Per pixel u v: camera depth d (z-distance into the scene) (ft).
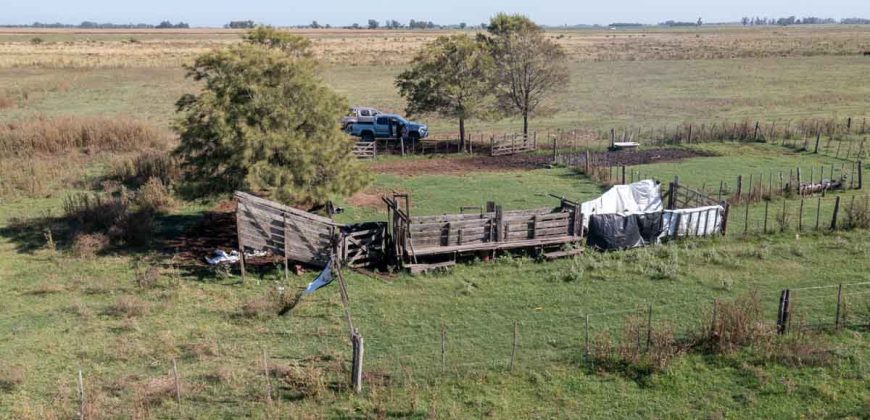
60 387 47.34
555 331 55.88
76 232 80.94
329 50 389.19
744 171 112.06
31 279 67.82
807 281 65.00
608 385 47.57
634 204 83.76
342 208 92.79
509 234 72.90
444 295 63.72
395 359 51.55
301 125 79.97
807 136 134.82
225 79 77.51
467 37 135.33
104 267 71.15
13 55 322.55
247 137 73.56
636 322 55.98
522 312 59.67
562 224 74.79
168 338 54.80
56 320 58.65
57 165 115.34
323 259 70.69
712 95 211.00
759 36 559.79
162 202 93.35
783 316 53.11
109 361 51.52
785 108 183.01
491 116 135.64
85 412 43.50
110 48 406.00
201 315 59.62
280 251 68.85
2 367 49.47
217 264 71.31
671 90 224.53
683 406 45.01
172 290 64.28
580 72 281.13
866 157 120.47
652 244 76.84
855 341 52.54
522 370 49.62
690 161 120.57
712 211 78.95
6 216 89.56
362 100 203.92
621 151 131.03
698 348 51.83
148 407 44.86
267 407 44.91
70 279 67.82
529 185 106.63
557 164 121.49
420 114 140.15
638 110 186.19
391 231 79.71
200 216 89.92
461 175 114.52
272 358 51.88
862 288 62.49
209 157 76.79
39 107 188.75
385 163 124.47
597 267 69.46
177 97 210.59
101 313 60.03
